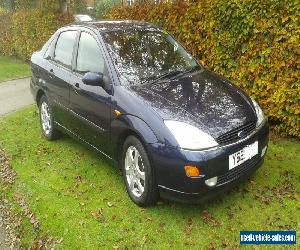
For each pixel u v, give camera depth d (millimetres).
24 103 9242
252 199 4543
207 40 6781
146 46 5234
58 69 5824
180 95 4445
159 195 4324
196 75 5051
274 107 6043
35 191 5117
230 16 6293
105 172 5406
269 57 5953
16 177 5566
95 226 4293
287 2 5551
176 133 3926
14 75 12711
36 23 13344
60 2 12906
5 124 7699
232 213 4320
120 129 4465
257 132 4305
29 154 6207
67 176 5410
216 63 6711
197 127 3973
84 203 4719
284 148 5789
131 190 4582
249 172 4262
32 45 13984
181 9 7148
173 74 4980
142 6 8203
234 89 4875
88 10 20281
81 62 5371
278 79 5902
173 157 3883
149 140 4043
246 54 6258
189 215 4328
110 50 4961
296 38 5570
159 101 4293
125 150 4531
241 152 4055
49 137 6559
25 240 4363
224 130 4000
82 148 6246
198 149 3838
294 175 5023
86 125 5191
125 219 4352
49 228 4391
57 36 6211
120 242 4023
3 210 4984
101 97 4754
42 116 6695
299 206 4387
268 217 4227
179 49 5527
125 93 4488
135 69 4867
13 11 15750
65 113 5723
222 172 3926
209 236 3994
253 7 5938
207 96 4488
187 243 3914
